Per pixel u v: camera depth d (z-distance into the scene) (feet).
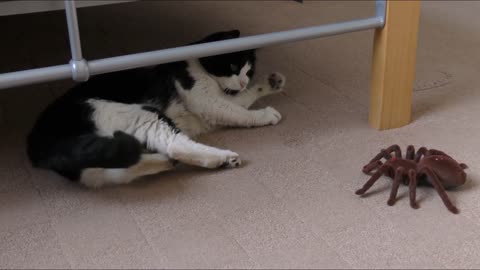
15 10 3.80
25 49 6.36
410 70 4.44
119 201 3.75
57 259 3.25
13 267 3.18
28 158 4.09
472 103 4.93
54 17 7.33
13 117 4.92
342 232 3.40
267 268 3.13
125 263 3.20
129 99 4.25
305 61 5.91
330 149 4.29
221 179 3.96
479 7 7.40
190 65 4.59
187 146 3.97
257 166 4.10
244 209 3.63
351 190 3.79
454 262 3.14
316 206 3.64
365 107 4.94
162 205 3.70
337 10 7.36
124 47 6.34
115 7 7.65
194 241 3.36
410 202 3.60
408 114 4.59
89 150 3.52
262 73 5.57
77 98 4.03
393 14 4.21
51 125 3.84
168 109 4.49
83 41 6.51
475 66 5.66
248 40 4.02
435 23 6.85
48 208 3.70
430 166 3.65
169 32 6.76
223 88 4.79
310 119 4.77
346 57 5.98
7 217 3.62
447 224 3.44
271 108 4.73
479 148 4.23
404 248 3.25
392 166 3.71
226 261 3.19
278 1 7.79
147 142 3.97
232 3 7.77
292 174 3.99
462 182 3.67
